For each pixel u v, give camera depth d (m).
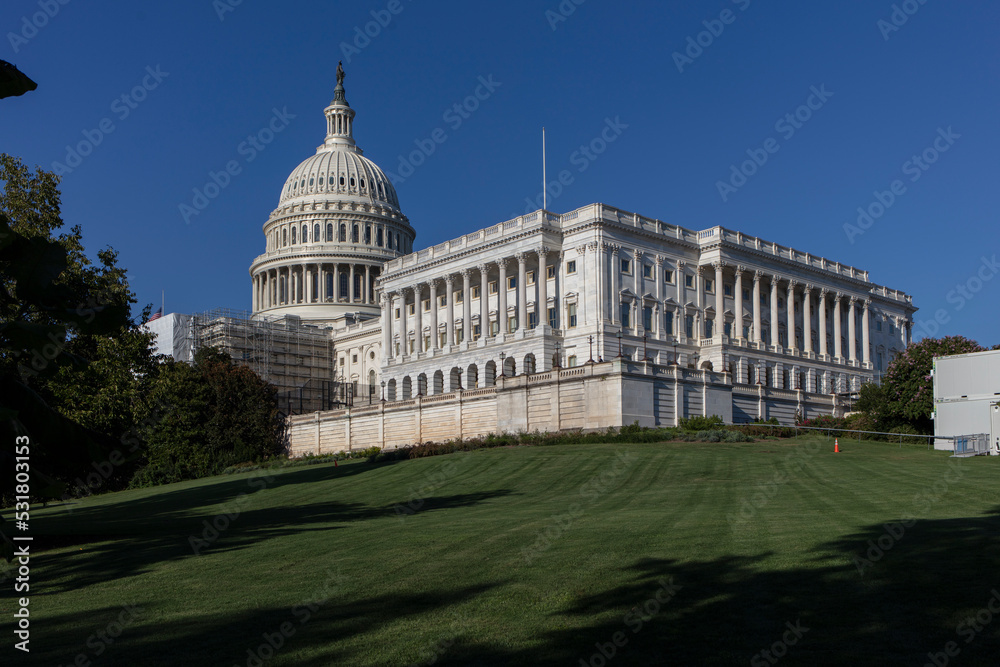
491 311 114.00
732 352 108.50
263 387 108.44
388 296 129.75
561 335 103.88
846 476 41.59
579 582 17.81
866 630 13.44
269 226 186.00
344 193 184.25
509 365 108.38
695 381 80.75
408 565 21.09
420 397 93.69
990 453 57.03
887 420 77.50
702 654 12.79
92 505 59.19
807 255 124.31
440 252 120.50
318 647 14.16
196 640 15.04
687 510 30.50
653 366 76.44
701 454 57.16
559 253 106.44
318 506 43.12
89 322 7.39
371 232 182.62
